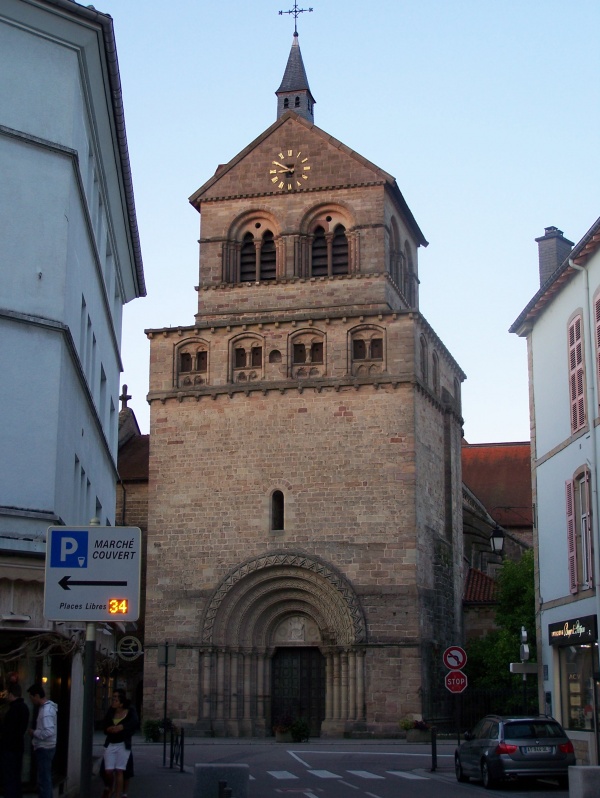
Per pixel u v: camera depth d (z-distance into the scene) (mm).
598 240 32594
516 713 54312
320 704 52469
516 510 84375
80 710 25734
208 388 55344
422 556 52875
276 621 53438
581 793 20922
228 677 52531
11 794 18672
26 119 24984
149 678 53000
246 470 54156
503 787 29312
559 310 37656
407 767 36875
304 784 30609
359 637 51031
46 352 24359
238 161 60969
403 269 62344
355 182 59094
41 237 24750
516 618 56750
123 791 21219
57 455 24281
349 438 53344
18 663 23500
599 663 31172
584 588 33844
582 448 34281
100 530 12773
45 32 25484
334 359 54438
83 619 12570
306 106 65312
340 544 52344
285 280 58531
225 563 53344
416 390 53906
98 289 32250
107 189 33312
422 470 54188
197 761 38375
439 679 53188
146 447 71938
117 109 29391
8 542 22641
